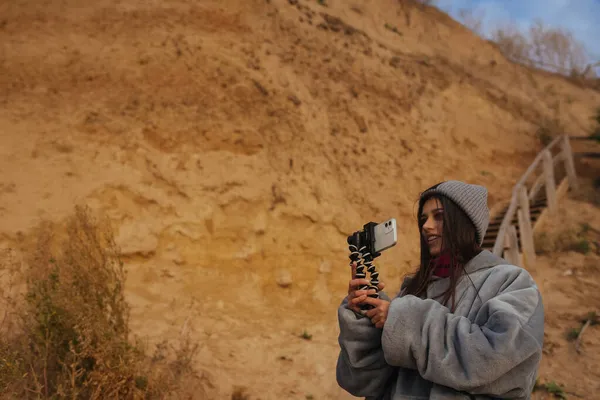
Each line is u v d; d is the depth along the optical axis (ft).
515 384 5.41
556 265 38.70
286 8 43.70
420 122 45.39
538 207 46.44
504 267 6.23
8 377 11.03
